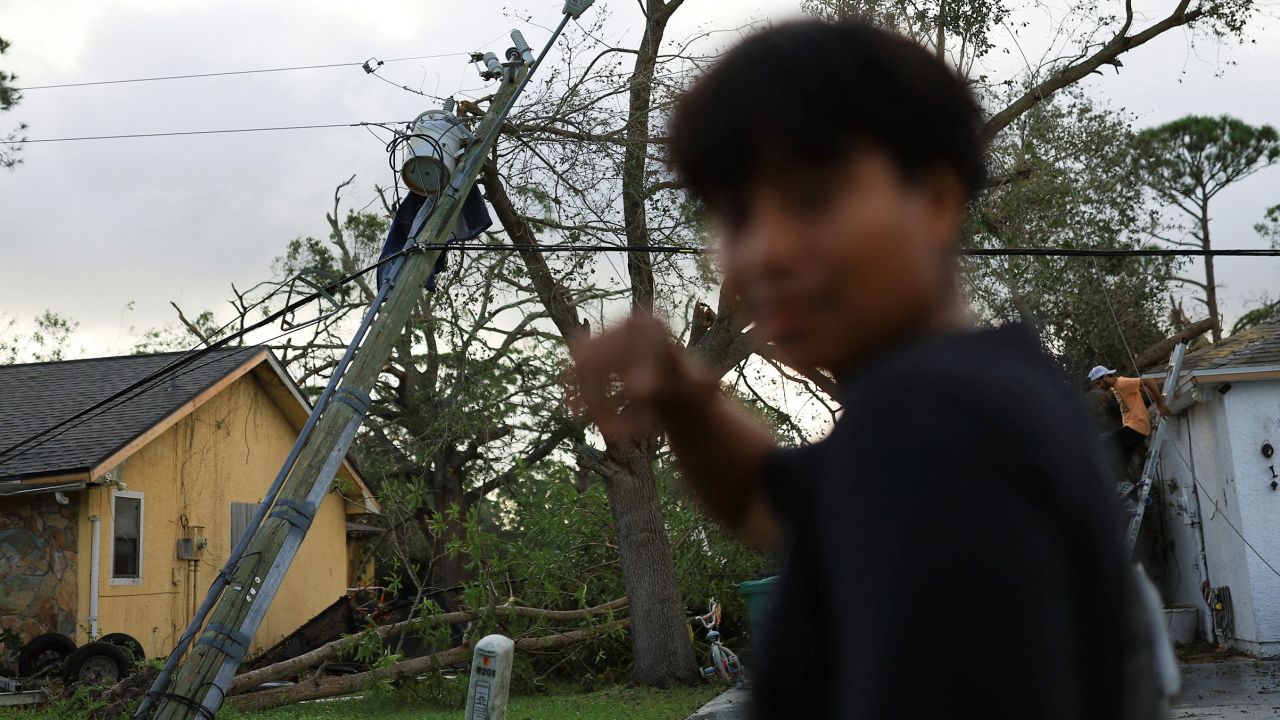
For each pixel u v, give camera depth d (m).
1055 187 16.41
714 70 0.64
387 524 26.47
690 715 10.69
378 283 11.43
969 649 0.48
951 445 0.52
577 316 13.72
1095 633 0.54
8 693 13.99
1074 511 0.53
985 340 0.61
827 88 0.60
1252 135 29.50
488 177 13.64
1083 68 15.01
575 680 15.94
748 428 0.80
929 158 0.61
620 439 0.80
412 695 14.01
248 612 8.75
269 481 22.59
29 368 23.72
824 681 0.63
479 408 18.06
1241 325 30.52
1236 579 15.21
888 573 0.50
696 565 15.64
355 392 9.88
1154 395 11.46
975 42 12.34
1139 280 21.47
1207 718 9.10
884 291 0.60
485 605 15.48
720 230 0.64
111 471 18.28
